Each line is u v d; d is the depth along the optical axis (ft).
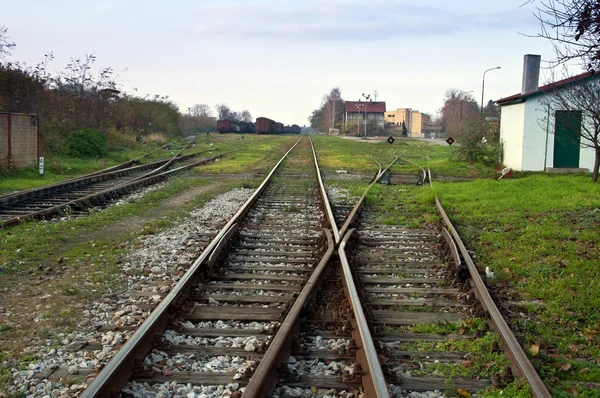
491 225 36.58
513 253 28.94
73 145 81.71
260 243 30.86
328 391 13.92
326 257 24.91
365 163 93.56
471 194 49.65
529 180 58.23
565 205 42.39
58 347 16.42
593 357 16.74
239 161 94.22
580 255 28.50
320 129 502.79
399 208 44.32
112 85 104.58
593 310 20.67
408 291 22.68
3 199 40.75
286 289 22.30
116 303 20.62
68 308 19.97
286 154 109.60
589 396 14.17
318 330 18.04
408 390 14.32
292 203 46.29
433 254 29.25
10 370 14.83
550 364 15.93
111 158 87.04
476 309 19.88
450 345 17.28
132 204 44.14
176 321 18.21
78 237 32.37
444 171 76.38
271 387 13.58
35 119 65.16
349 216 36.19
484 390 14.29
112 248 29.32
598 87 51.80
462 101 239.71
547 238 32.58
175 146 136.67
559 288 22.97
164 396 13.42
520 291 23.03
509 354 15.81
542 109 70.23
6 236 30.94
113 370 13.19
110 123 108.99
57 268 25.32
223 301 20.95
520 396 13.60
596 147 54.54
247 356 15.81
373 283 23.94
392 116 482.69
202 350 16.07
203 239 31.60
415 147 156.97
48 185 49.75
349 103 420.77
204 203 46.21
